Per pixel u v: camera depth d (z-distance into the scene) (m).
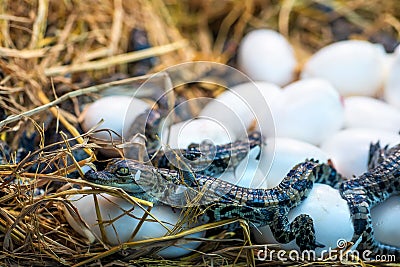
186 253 0.82
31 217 0.81
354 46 0.96
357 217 0.82
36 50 0.93
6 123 0.84
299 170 0.83
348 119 0.93
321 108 0.90
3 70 0.90
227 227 0.82
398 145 0.86
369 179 0.84
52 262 0.81
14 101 0.88
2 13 0.93
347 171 0.88
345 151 0.88
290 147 0.86
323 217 0.82
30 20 0.95
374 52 0.96
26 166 0.82
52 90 0.91
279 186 0.82
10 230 0.80
